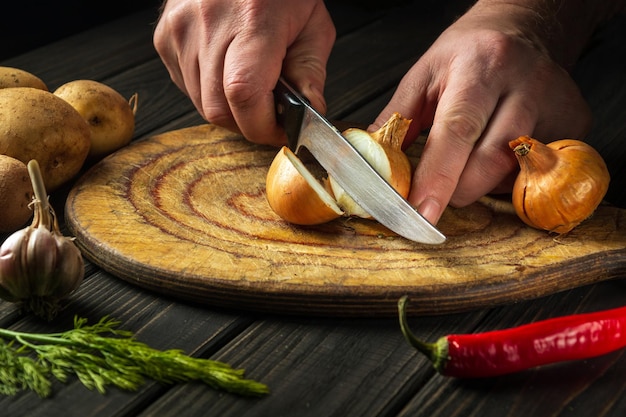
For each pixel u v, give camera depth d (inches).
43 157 37.0
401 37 52.3
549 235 35.4
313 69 39.8
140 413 29.5
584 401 29.7
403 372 30.6
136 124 44.1
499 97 36.8
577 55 43.4
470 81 36.4
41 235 32.1
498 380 30.3
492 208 37.2
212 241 34.8
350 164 35.1
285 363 30.9
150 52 50.4
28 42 66.3
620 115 44.1
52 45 51.1
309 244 35.0
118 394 29.8
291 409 29.5
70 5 68.5
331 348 31.4
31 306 32.3
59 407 29.4
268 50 37.8
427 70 38.4
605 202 37.1
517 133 36.2
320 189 35.5
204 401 29.6
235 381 29.7
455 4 55.5
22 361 30.0
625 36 51.1
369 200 34.9
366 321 32.6
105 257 34.0
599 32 51.4
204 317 32.6
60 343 30.6
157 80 47.8
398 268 33.5
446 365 29.8
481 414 29.4
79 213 35.8
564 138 37.9
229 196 37.9
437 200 35.3
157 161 39.6
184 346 31.5
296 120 37.1
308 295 32.3
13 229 36.0
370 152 35.9
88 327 31.2
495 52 37.1
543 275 33.3
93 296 33.4
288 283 32.5
